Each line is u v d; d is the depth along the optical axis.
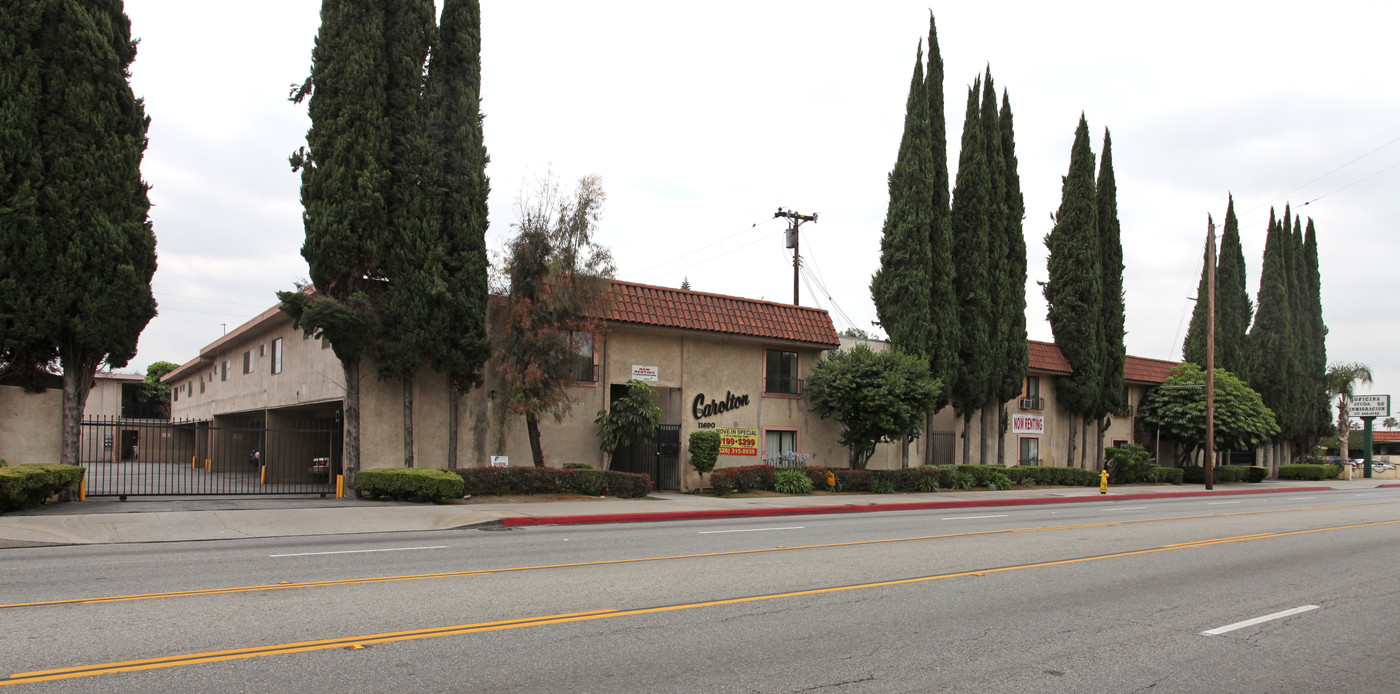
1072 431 39.28
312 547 12.41
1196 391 41.94
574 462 24.22
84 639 6.40
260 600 8.05
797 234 41.56
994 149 34.53
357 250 19.62
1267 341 52.84
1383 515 22.42
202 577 9.36
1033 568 11.52
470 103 21.48
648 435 24.14
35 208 15.95
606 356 25.08
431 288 20.28
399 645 6.47
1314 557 13.38
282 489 23.23
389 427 21.33
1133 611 8.70
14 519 13.88
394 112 20.39
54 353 16.97
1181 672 6.43
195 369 40.03
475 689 5.43
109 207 16.86
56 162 16.19
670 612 7.98
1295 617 8.59
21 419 17.36
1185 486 39.78
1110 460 39.00
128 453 48.69
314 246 19.47
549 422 23.98
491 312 22.84
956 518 19.89
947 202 32.69
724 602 8.55
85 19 16.39
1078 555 12.98
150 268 17.86
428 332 20.36
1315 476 53.47
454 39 21.56
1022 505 26.12
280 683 5.43
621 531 15.72
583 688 5.54
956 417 34.03
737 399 27.75
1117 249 41.31
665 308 25.95
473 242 21.28
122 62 17.53
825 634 7.30
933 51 33.25
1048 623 8.00
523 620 7.46
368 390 21.09
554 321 22.16
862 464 30.12
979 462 34.97
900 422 28.14
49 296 16.12
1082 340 39.06
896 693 5.65
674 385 26.34
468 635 6.86
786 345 28.78
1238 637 7.64
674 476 26.36
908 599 8.99
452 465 21.78
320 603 7.96
